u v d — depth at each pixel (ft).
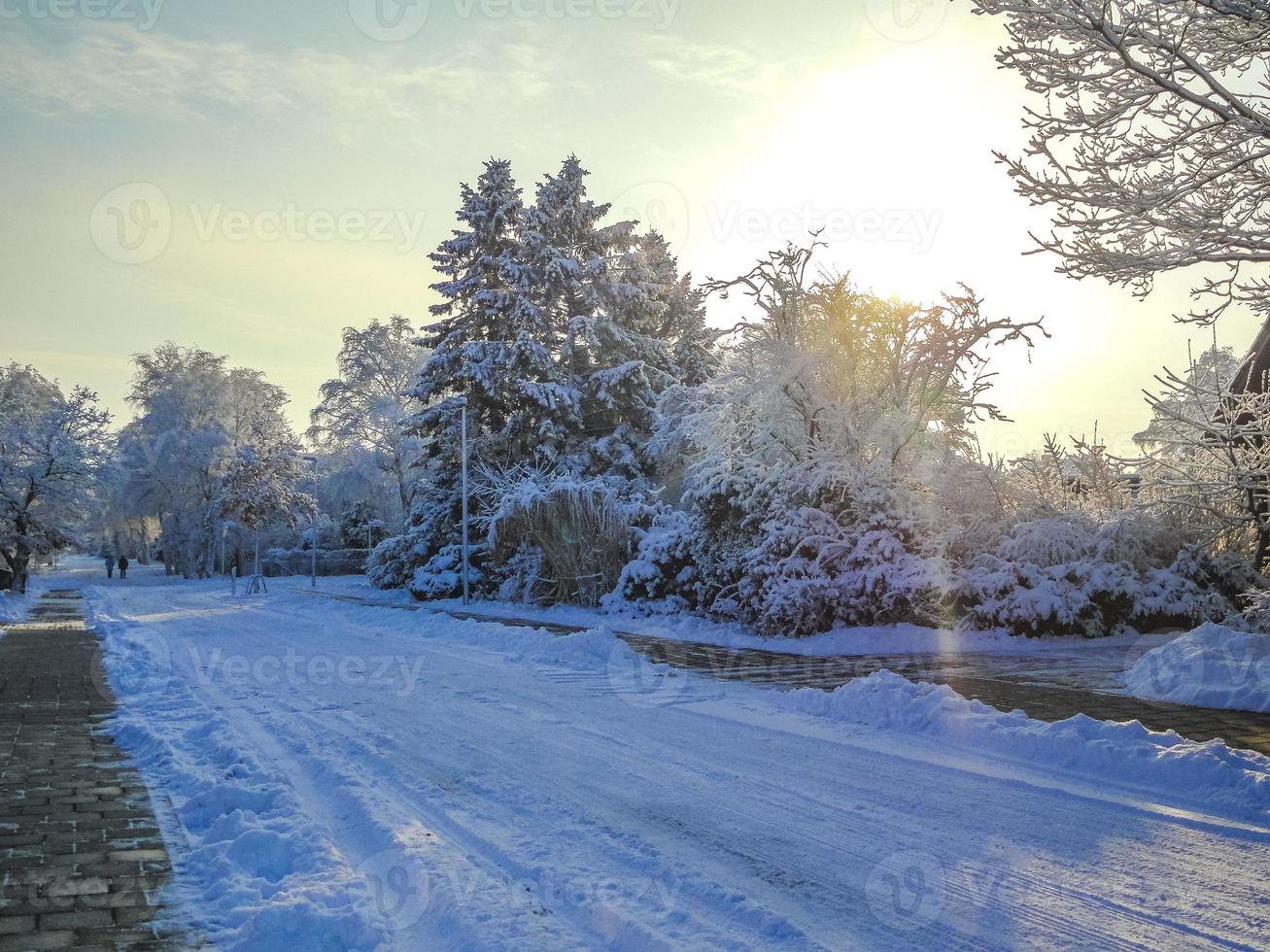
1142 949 14.47
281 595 140.05
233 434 240.94
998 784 24.38
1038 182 36.91
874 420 66.74
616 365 130.41
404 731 31.89
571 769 26.08
